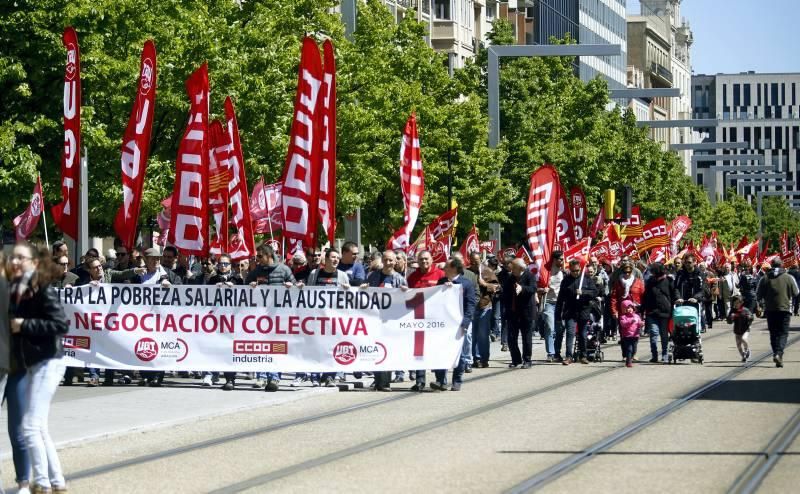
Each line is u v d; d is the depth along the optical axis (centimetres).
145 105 2631
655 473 1429
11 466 1589
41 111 3503
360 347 2462
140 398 2275
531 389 2475
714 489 1325
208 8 4203
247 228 2862
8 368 1277
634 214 5262
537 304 3225
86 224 3238
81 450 1677
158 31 3831
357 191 4728
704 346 4003
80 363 2473
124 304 2467
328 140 2614
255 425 1927
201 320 2459
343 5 3619
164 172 3866
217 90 3944
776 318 3097
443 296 2467
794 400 2250
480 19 11162
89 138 3469
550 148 6988
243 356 2448
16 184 3422
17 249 1323
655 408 2112
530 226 3341
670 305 3200
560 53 4278
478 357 3084
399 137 5338
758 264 7944
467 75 6588
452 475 1426
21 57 3444
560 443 1683
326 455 1598
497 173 6053
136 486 1387
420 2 9838
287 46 4378
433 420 1962
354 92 4747
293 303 2453
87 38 3503
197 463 1546
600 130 7481
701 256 6581
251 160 4062
